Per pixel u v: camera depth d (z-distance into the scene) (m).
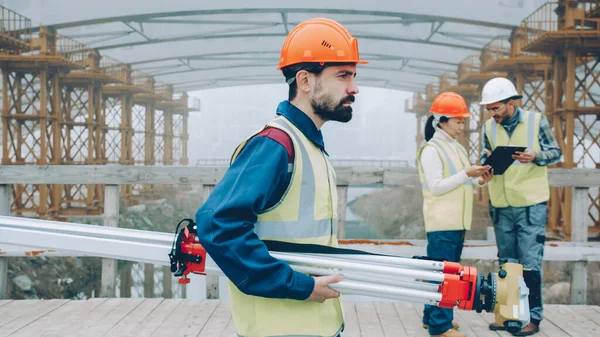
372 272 1.50
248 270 1.30
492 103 3.38
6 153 18.00
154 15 17.94
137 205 27.97
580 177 4.20
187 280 1.63
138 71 28.33
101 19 18.27
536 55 18.11
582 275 4.18
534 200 3.37
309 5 17.84
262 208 1.37
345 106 1.47
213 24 21.19
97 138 23.39
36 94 18.69
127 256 1.71
